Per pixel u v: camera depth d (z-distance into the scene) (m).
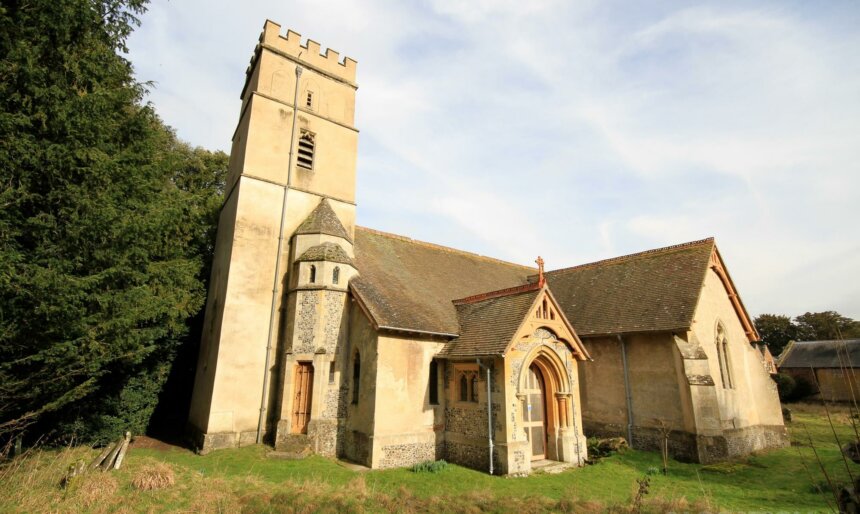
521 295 17.84
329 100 22.89
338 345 17.81
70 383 12.44
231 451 16.27
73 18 10.79
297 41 22.28
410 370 17.11
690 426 18.02
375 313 16.75
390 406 16.22
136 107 19.48
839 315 55.78
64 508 9.45
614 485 13.92
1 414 11.23
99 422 16.83
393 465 15.77
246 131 20.25
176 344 19.84
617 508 10.77
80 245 10.92
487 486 13.30
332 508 10.32
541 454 17.11
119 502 10.03
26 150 9.90
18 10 10.07
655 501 11.55
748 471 16.22
